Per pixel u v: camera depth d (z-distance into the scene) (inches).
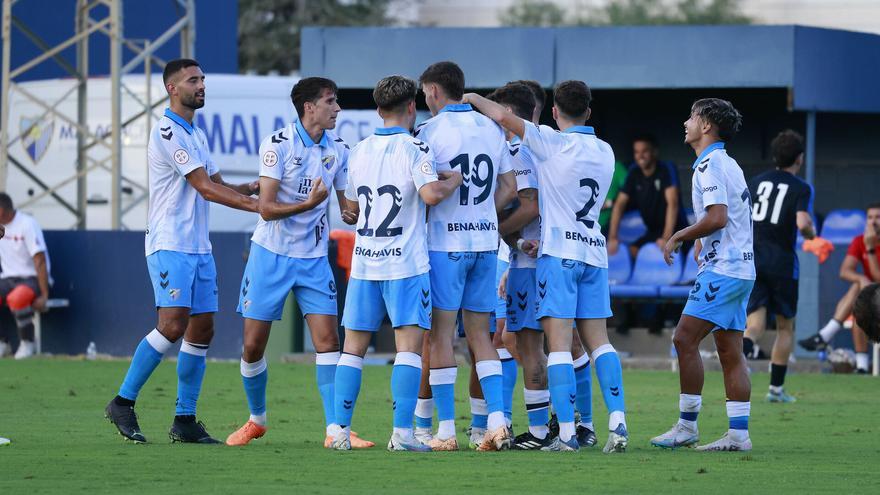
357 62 2418.8
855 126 2787.9
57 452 1002.7
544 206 1023.0
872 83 2432.3
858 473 901.2
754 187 1533.0
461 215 1023.0
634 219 2340.1
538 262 1024.9
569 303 1015.0
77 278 2188.7
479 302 1037.2
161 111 2691.9
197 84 1068.5
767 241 1512.1
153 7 3469.5
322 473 882.1
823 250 1950.1
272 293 1061.8
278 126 2628.0
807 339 1999.3
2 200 2142.0
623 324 2154.3
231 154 2588.6
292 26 5959.6
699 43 2332.7
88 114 2682.1
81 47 2689.5
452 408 1039.6
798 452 1046.4
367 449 1031.0
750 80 2324.1
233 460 949.8
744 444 1050.1
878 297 931.3
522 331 1068.5
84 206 2655.0
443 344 1032.8
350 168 1018.7
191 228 1075.9
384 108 1011.9
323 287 1069.1
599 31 2358.5
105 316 2171.5
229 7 3631.9
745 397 1055.0
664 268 2170.3
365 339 1027.3
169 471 892.0
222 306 2089.1
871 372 2027.6
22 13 3442.4
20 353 2154.3
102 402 1449.3
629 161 2748.5
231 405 1423.5
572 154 1016.2
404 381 1009.5
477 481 848.3
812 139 2394.2
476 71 2391.7
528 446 1043.3
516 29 2378.2
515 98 1106.7
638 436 1176.2
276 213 1029.2
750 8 6136.8
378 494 792.3
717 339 1069.1
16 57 3447.3
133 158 2664.9
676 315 2162.9
